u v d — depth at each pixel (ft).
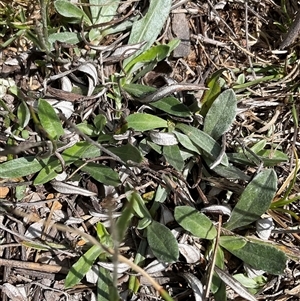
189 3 0.90
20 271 0.75
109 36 0.85
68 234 0.76
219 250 0.76
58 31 0.83
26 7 0.84
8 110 0.77
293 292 0.79
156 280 0.77
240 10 0.92
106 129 0.80
